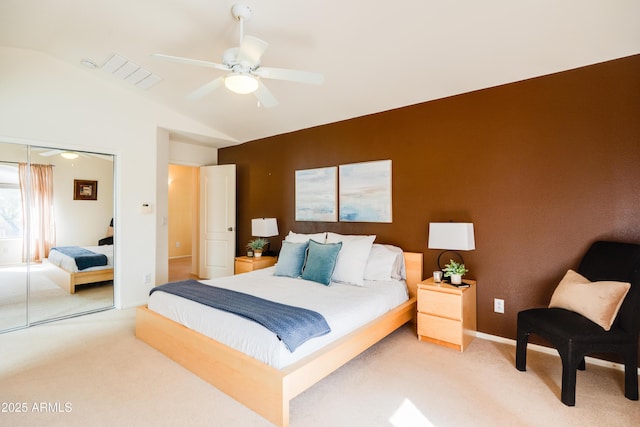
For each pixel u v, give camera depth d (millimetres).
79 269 3855
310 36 2613
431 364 2580
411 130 3553
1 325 3373
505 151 2961
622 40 2295
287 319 2090
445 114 3314
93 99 3814
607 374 2406
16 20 2828
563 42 2381
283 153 4840
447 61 2752
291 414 1947
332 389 2225
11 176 3400
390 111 3715
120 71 3619
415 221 3525
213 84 2443
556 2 2041
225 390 2148
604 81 2510
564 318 2193
